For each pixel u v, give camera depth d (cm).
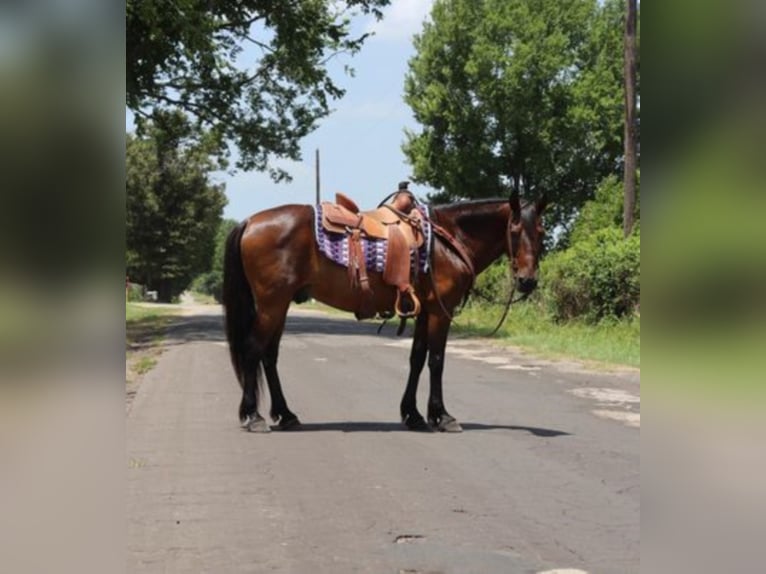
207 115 2719
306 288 802
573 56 4169
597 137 4175
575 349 1631
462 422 880
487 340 1952
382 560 446
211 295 11106
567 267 2116
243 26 2608
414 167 4312
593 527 508
